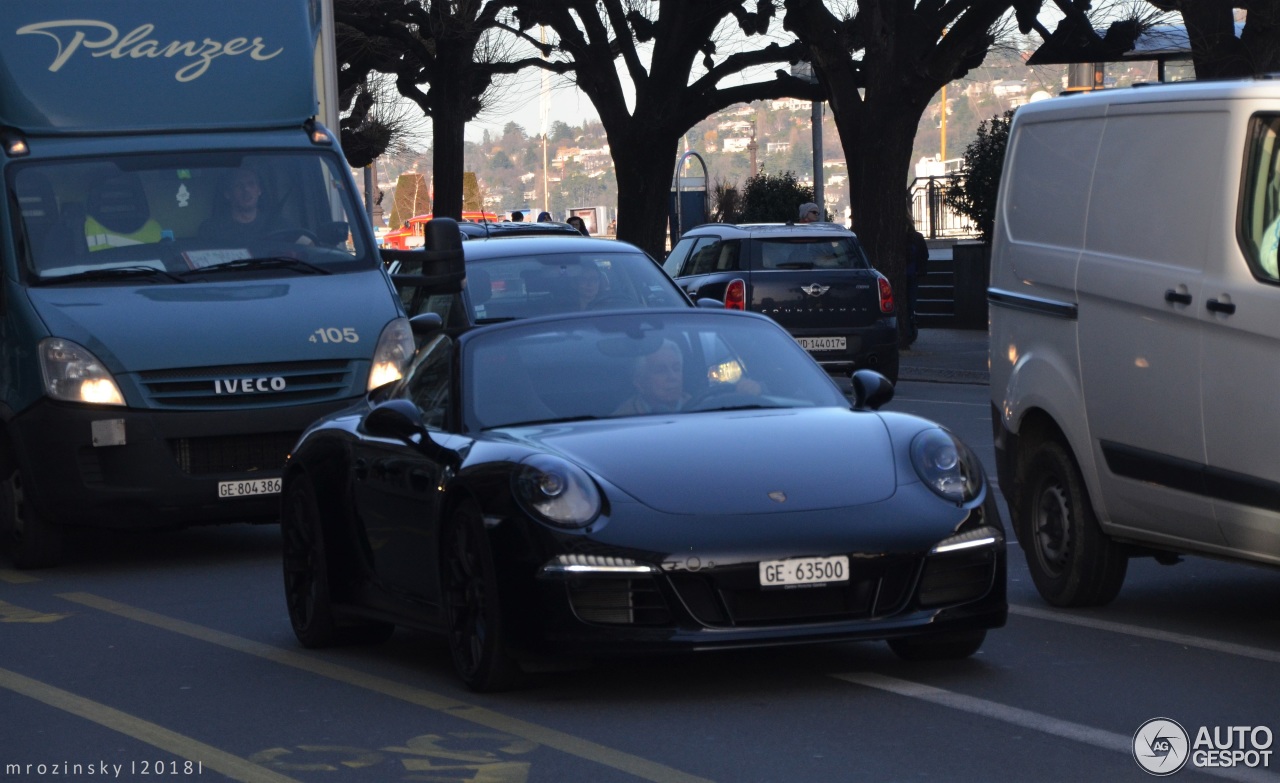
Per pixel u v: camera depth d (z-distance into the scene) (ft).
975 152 213.87
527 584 41.45
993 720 39.37
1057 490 54.08
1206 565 61.16
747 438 44.47
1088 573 52.95
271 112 76.48
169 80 75.46
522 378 48.24
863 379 49.11
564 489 41.86
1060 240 54.03
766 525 41.32
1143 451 49.67
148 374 67.31
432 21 208.23
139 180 72.79
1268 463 45.47
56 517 67.97
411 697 44.24
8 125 73.56
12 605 61.46
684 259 138.00
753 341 50.39
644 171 205.36
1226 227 46.91
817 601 41.47
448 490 44.52
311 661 50.14
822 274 129.90
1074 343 52.75
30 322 68.33
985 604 42.73
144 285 70.54
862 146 168.66
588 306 79.61
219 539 77.30
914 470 43.60
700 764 36.45
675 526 41.19
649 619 40.93
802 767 35.94
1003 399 56.59
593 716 41.11
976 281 205.16
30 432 67.67
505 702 42.98
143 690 46.50
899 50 165.48
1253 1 126.31
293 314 69.92
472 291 80.07
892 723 39.32
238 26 77.41
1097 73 170.50
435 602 46.21
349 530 50.88
